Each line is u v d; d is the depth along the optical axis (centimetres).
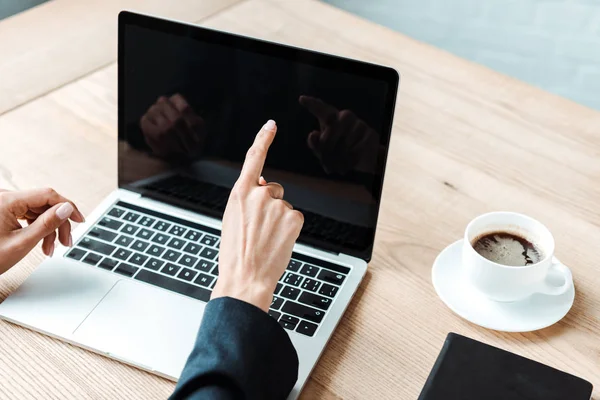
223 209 93
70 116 114
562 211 99
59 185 101
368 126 85
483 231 86
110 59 125
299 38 129
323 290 85
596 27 216
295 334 80
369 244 88
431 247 93
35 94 117
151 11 135
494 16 231
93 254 88
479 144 109
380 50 128
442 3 237
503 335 82
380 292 87
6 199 86
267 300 69
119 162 97
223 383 64
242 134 91
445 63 125
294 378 71
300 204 91
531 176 104
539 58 231
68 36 130
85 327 80
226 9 136
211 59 89
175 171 95
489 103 117
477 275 82
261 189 74
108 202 96
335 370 78
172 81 92
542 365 73
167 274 86
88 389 76
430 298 87
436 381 72
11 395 75
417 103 117
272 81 88
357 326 83
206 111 92
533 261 82
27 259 89
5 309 82
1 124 111
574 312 85
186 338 79
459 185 103
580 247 93
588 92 228
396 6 245
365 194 87
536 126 113
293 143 89
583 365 79
